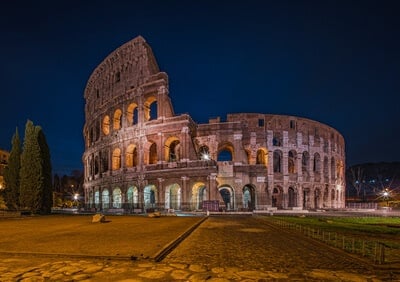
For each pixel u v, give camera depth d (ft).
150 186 222.69
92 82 302.86
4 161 357.61
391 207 302.66
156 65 258.78
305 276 41.06
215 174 200.44
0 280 38.93
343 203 327.88
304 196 273.75
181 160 213.05
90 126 304.71
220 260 50.26
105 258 50.39
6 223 117.91
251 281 38.83
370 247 61.11
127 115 244.63
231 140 239.71
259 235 81.25
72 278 39.81
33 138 191.83
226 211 197.16
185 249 60.18
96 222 118.93
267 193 250.57
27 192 186.09
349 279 39.93
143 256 51.11
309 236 75.46
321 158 284.61
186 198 204.95
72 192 529.86
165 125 221.05
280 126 265.34
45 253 53.21
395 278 40.52
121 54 256.52
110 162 254.88
